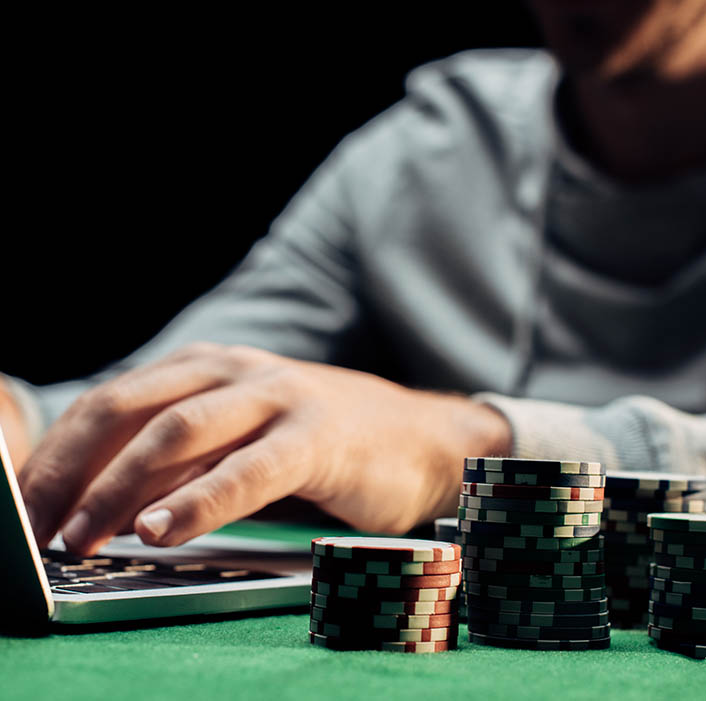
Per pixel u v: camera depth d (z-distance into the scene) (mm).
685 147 983
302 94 2529
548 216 1047
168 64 2555
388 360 1165
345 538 478
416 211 1133
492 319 1075
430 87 1216
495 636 470
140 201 2604
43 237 2602
